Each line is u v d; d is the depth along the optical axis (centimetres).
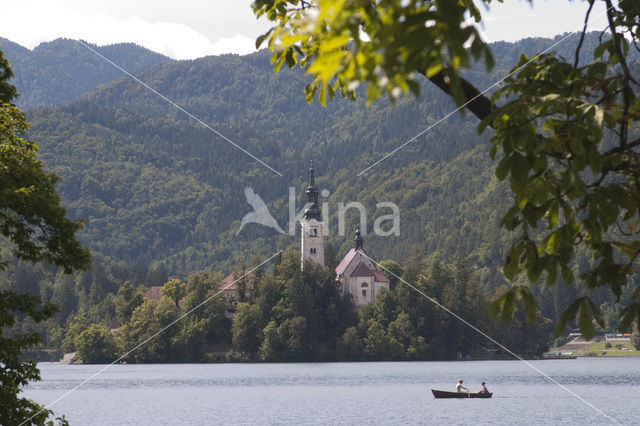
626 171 1219
